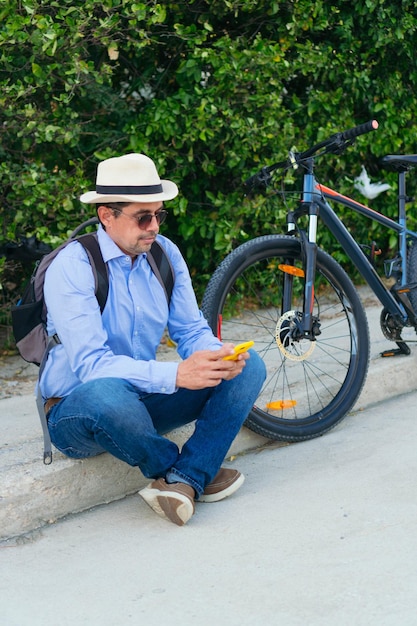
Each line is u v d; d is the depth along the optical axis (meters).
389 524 3.03
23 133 4.54
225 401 3.12
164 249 3.26
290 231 3.91
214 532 3.06
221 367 2.95
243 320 5.52
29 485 3.16
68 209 4.66
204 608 2.59
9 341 5.08
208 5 5.22
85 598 2.69
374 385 4.33
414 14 5.78
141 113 5.16
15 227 4.75
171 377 2.98
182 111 5.08
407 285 4.23
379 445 3.76
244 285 5.71
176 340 3.37
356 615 2.49
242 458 3.75
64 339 3.03
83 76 4.70
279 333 3.84
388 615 2.48
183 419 3.29
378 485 3.35
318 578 2.71
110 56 4.62
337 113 5.71
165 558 2.90
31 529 3.17
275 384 4.16
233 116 5.13
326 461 3.64
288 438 3.81
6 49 4.48
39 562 2.93
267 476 3.53
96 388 2.96
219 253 5.51
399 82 5.80
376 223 6.02
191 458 3.13
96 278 3.05
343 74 5.62
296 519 3.12
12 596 2.72
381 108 5.71
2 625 2.56
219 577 2.76
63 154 5.12
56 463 3.27
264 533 3.03
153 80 5.32
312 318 3.79
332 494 3.30
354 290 4.00
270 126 5.23
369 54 5.72
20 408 4.17
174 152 5.16
